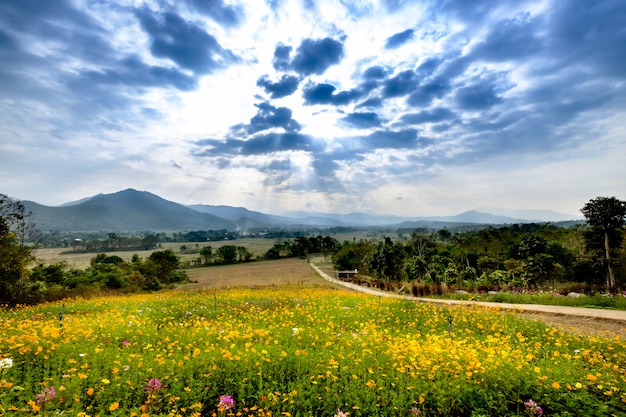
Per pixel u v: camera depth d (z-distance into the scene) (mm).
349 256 90938
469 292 30297
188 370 6832
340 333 10586
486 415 5680
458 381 6492
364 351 8070
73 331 9805
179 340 9625
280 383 6664
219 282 65250
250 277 74625
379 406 6023
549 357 9133
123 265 69125
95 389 6129
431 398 6137
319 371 7043
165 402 5977
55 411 5277
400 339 9633
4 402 5199
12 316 15797
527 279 45594
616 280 46188
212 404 6145
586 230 50594
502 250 72812
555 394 6047
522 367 6949
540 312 18594
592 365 8312
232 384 6645
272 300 21078
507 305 21344
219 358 7410
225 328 11438
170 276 74062
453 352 7785
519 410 5930
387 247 71062
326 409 5996
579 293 25219
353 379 6711
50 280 47125
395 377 6828
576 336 12148
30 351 7660
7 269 27266
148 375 6641
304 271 88188
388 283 46219
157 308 17875
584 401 5754
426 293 31516
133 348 8812
